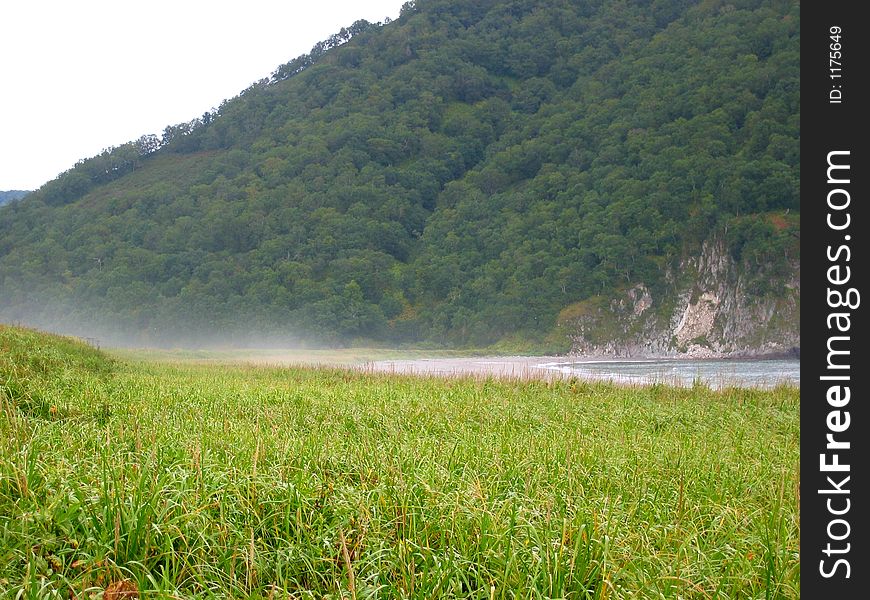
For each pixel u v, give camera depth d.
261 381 23.64
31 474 6.75
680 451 11.12
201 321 138.88
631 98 169.50
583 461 9.87
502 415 15.20
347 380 25.58
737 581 6.27
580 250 136.25
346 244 154.12
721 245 126.19
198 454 7.36
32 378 15.12
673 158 142.75
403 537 6.36
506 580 5.67
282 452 8.80
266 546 6.20
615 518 7.23
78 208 181.25
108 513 6.05
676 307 127.19
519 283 135.50
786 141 134.00
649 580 6.01
